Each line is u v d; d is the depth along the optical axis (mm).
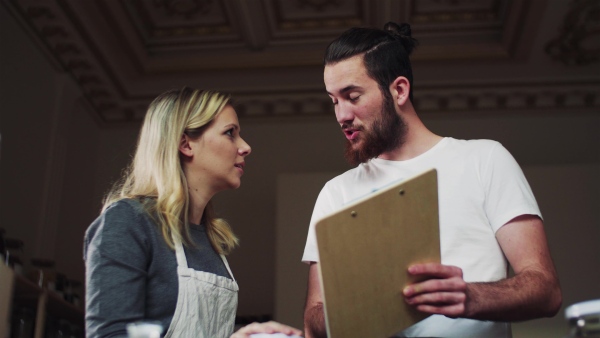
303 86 6051
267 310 5555
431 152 1936
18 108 4789
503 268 1782
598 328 1145
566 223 5086
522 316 1591
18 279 3490
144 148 1871
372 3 5430
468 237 1795
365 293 1448
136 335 1495
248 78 6035
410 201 1459
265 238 5793
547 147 5914
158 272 1688
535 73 5895
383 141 1948
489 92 5977
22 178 4816
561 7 5125
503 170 1843
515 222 1774
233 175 1903
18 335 3506
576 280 4914
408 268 1476
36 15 4906
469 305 1520
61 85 5430
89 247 1660
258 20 5566
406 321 1506
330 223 1405
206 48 5914
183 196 1809
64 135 5445
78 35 5262
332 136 6102
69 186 5586
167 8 5559
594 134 5930
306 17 5668
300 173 5422
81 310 4141
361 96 1956
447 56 5848
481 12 5609
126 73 5895
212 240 1912
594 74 5867
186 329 1667
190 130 1871
